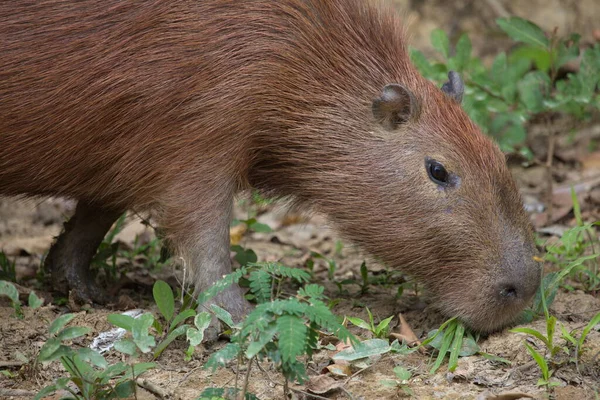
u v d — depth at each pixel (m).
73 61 8.86
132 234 13.54
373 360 8.16
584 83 13.57
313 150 9.28
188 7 8.92
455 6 19.72
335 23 9.37
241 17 9.01
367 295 10.39
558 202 14.05
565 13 19.22
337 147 9.21
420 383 7.79
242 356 7.55
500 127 14.37
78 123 8.97
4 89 8.89
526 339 8.41
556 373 7.82
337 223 9.41
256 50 9.01
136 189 9.21
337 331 6.62
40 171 9.27
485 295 8.59
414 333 9.07
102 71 8.86
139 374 7.32
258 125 9.20
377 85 9.32
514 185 8.91
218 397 6.86
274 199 10.16
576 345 7.91
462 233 8.71
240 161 9.19
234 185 9.23
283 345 6.38
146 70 8.85
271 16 9.09
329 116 9.23
